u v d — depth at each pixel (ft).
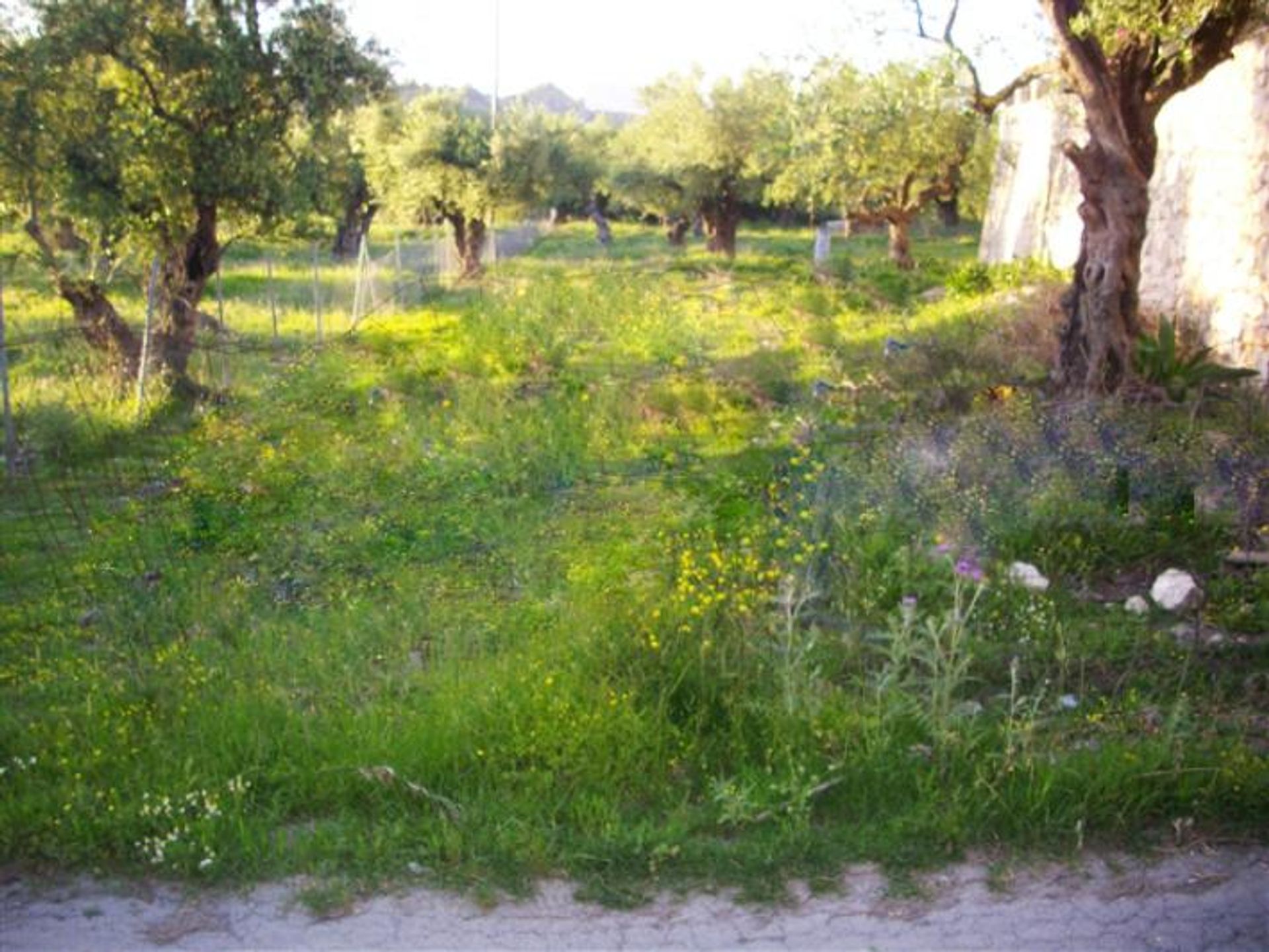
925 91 35.96
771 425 32.32
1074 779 14.34
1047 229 68.33
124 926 12.37
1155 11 26.99
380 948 12.00
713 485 27.25
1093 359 32.30
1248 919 12.39
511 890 12.93
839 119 42.50
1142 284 47.80
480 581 22.34
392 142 85.15
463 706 16.05
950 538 22.80
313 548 24.02
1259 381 37.24
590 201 125.80
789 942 12.09
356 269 79.82
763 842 13.66
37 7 36.70
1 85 36.01
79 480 29.58
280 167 41.42
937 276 64.44
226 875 13.21
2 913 12.60
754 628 18.37
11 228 40.88
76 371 37.60
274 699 16.70
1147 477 24.91
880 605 20.53
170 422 35.17
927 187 73.56
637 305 48.26
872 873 13.24
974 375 35.55
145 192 38.37
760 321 49.03
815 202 78.74
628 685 16.33
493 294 53.72
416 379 37.91
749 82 92.17
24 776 14.89
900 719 15.84
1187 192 43.86
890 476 25.44
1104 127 31.24
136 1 37.24
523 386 37.45
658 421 33.32
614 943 12.08
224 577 22.59
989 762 14.84
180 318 40.34
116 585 22.06
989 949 11.94
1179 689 17.01
